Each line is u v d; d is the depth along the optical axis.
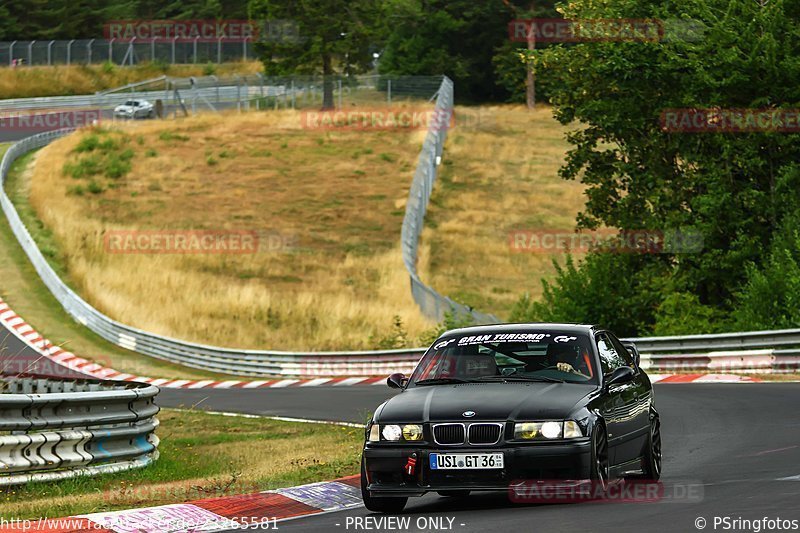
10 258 195.50
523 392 37.16
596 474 35.66
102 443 50.47
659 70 124.94
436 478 35.81
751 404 72.00
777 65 121.06
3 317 168.38
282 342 167.62
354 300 186.62
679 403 75.56
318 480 46.44
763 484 39.44
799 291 102.94
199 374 146.50
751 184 126.00
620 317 121.75
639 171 133.62
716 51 124.75
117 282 189.25
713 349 99.56
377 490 36.41
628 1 127.81
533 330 41.16
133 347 159.50
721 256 121.62
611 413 37.94
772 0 123.56
